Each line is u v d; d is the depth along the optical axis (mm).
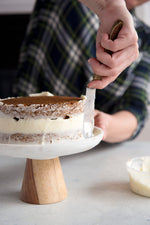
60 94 1842
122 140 1478
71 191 1053
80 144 928
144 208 960
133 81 1707
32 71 1860
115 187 1074
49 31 1829
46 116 954
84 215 927
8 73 2693
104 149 1408
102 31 1026
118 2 1000
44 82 1858
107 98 1771
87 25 1786
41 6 1878
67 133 972
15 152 912
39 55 1850
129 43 962
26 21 2596
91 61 989
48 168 1000
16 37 2646
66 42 1795
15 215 934
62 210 955
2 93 2699
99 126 1286
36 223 895
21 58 1908
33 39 1860
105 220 904
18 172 1188
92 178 1133
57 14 1814
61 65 1813
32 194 989
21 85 1875
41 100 1007
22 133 960
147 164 1115
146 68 1729
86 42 1784
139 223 891
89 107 1017
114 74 975
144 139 2568
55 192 995
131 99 1641
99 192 1045
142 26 1807
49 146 905
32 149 905
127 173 1168
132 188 1047
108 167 1218
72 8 1790
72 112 969
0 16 2602
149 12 2504
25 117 955
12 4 2564
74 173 1171
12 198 1022
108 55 957
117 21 972
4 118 972
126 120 1490
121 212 941
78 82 1827
